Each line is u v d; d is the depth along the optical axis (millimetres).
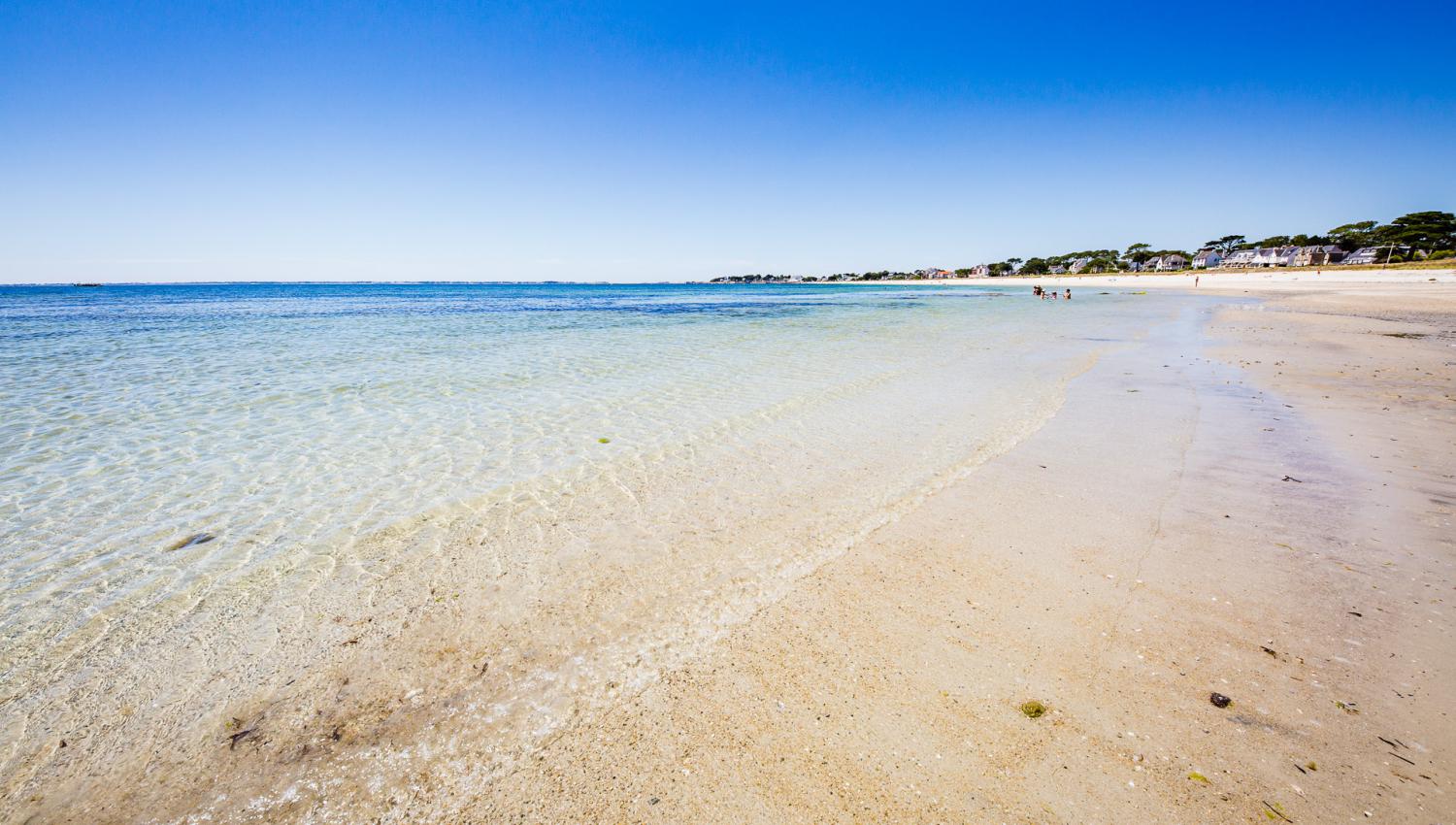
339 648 3506
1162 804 2338
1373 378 11039
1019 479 5988
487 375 12789
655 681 3150
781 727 2812
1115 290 74562
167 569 4508
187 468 6762
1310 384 10516
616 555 4590
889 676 3145
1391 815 2232
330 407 9711
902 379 12102
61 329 24156
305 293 88062
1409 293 42094
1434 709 2750
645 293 93250
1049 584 3988
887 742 2703
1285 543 4473
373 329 24375
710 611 3793
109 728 2930
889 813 2355
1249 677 3018
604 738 2775
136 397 10422
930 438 7613
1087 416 8500
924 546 4590
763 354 16234
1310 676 3004
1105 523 4914
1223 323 24281
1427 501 5172
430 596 4059
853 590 3990
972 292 82750
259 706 3055
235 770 2660
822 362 14672
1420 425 7629
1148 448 6918
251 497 5914
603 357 15648
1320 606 3631
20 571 4492
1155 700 2895
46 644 3617
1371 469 6043
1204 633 3400
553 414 9164
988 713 2854
